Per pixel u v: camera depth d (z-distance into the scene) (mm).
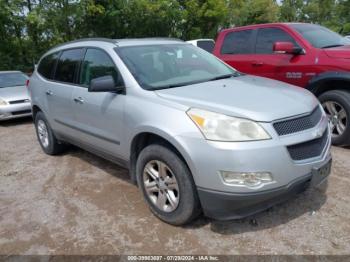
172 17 20875
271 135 2777
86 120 4211
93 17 19078
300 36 5652
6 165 5324
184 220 3145
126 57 3842
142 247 3029
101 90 3547
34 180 4625
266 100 3107
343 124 4938
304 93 3514
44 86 5164
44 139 5609
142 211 3607
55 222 3518
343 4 34969
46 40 18266
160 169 3242
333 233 3057
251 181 2723
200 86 3559
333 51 5133
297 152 2900
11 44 17672
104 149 4059
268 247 2926
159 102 3240
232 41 6738
